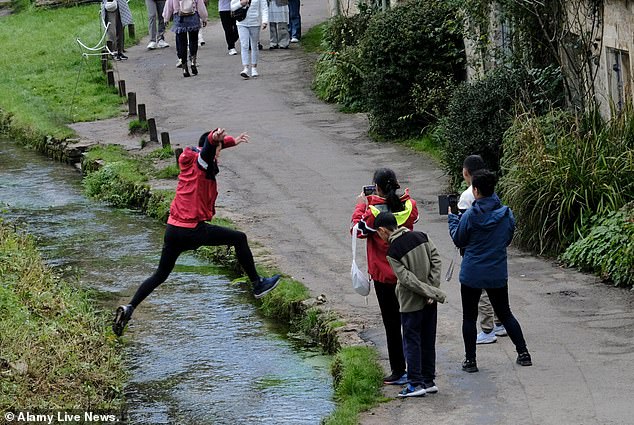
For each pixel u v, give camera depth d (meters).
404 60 24.64
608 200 16.62
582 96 19.19
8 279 16.25
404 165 23.08
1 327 13.93
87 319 15.35
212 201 13.19
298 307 15.59
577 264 16.06
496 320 13.58
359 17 30.44
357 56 28.03
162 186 22.84
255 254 17.91
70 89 32.03
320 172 22.92
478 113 19.80
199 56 35.00
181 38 32.00
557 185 16.81
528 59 20.81
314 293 15.91
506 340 13.34
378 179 11.88
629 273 15.03
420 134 24.97
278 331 15.42
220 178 22.86
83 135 27.59
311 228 19.28
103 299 17.08
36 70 34.50
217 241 13.19
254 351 14.68
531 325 13.73
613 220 15.98
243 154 24.64
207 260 18.97
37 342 13.82
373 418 11.30
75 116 29.45
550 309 14.33
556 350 12.79
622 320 13.72
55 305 15.55
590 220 16.48
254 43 31.64
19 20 43.22
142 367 14.30
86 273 18.44
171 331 15.61
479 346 13.17
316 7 42.94
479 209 11.95
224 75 32.31
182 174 13.08
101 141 26.88
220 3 34.25
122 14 34.91
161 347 15.00
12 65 35.25
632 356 12.45
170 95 30.38
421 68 24.78
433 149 23.89
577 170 16.86
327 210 20.31
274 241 18.62
